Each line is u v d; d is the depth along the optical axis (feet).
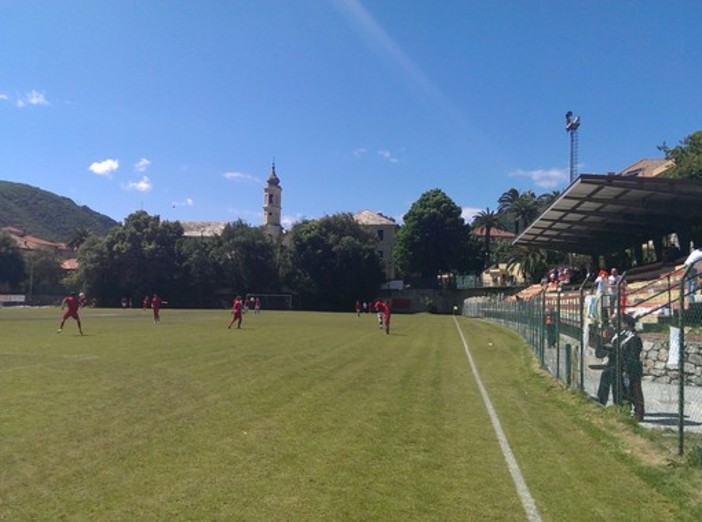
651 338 51.29
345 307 322.55
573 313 59.26
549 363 59.26
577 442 30.55
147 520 18.39
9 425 30.04
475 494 21.85
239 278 328.90
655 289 84.17
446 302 310.24
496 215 374.43
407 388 46.06
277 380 47.42
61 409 34.06
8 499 19.90
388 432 31.09
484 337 107.86
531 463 26.32
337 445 27.99
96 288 315.37
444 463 25.80
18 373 48.34
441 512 19.88
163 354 63.87
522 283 287.48
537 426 34.12
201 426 30.83
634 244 147.33
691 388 47.24
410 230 327.26
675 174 158.81
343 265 316.40
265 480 22.56
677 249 123.24
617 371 37.52
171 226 328.70
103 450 25.85
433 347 84.64
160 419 32.12
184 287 322.75
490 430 32.60
